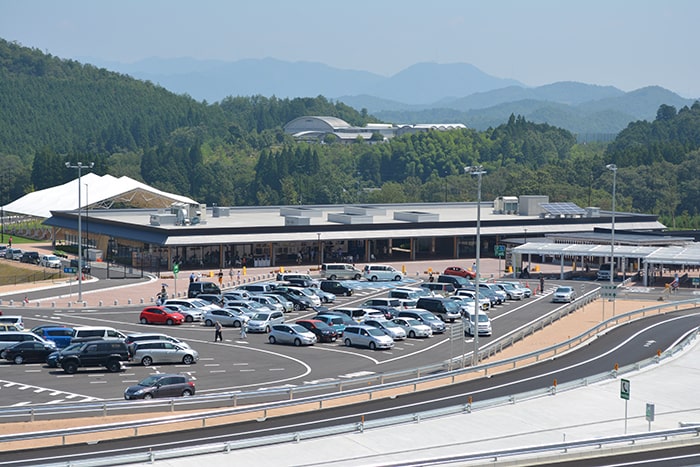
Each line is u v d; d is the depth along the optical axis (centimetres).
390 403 7156
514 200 19825
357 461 5562
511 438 6266
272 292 12169
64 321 10819
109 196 19800
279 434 6025
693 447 6169
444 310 11044
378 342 9406
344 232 16938
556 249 15262
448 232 17738
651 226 19300
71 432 5584
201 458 5528
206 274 15250
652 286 14400
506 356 9094
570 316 11512
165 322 10756
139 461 5341
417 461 5288
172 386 7012
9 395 7150
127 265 16738
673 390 7769
